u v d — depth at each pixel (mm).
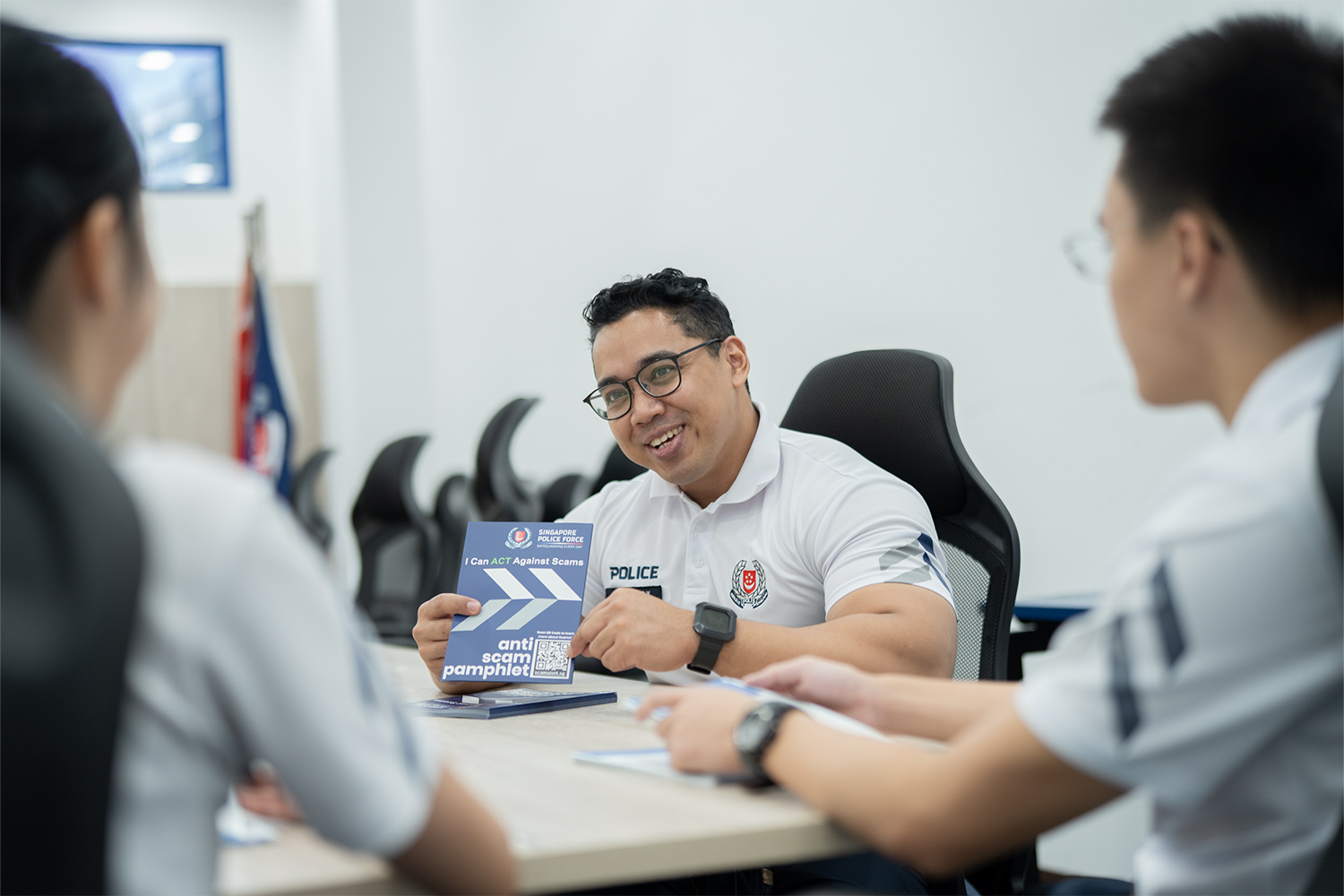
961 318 3051
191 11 7840
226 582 601
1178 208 730
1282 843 720
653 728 1209
